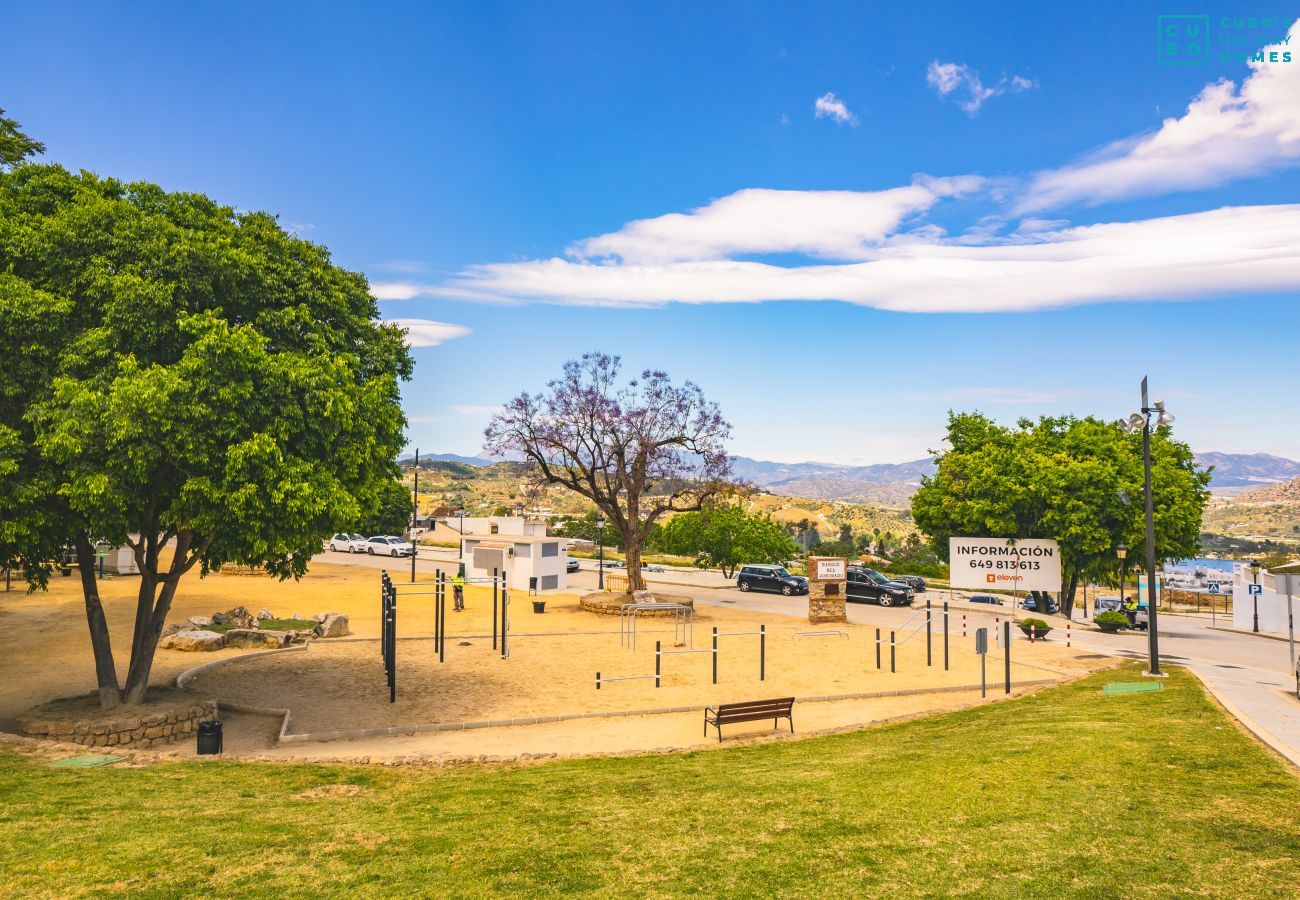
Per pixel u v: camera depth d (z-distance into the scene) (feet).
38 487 48.85
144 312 50.08
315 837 31.68
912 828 31.53
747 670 83.20
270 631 95.50
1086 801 33.60
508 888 26.61
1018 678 79.36
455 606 129.29
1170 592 203.21
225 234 58.44
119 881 26.58
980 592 176.76
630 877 27.43
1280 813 30.81
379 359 65.41
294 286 60.13
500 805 37.17
